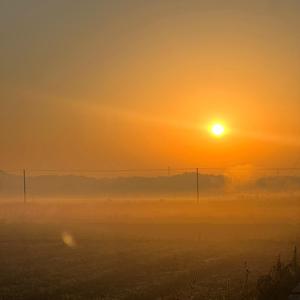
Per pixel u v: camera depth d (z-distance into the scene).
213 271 41.44
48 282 36.97
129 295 31.95
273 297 29.36
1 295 32.41
